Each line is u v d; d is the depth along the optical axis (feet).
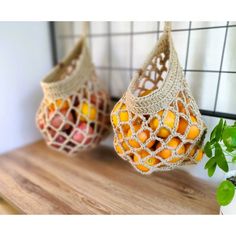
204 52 2.00
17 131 2.89
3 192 2.01
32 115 3.00
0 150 2.76
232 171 1.74
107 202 1.90
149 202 1.90
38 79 2.95
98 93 2.47
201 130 1.70
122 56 2.61
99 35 2.75
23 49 2.72
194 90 2.13
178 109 1.65
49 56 3.01
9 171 2.37
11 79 2.67
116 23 2.55
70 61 2.64
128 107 1.70
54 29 2.95
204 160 2.17
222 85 1.96
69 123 2.23
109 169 2.43
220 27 1.87
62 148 2.34
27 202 1.89
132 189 2.08
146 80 2.10
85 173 2.35
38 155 2.74
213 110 2.05
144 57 2.41
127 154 1.76
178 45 2.14
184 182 2.19
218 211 1.79
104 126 2.44
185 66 2.14
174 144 1.63
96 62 2.90
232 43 1.84
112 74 2.77
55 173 2.34
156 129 1.60
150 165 1.69
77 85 2.27
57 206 1.85
